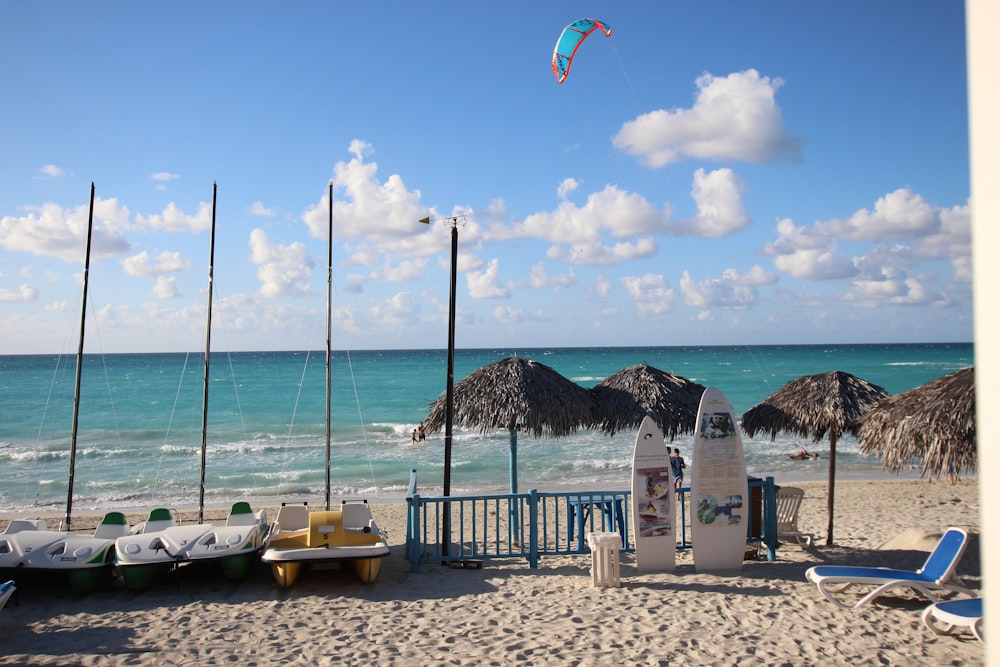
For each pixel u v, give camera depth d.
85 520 16.44
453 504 17.33
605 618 7.50
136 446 30.20
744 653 6.47
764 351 128.50
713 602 7.93
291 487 21.72
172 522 10.62
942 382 8.41
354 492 20.98
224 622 7.59
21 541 8.94
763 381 62.06
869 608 7.62
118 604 8.27
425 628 7.33
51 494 21.00
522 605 8.05
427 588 8.83
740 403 46.97
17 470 25.06
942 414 8.00
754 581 8.74
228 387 56.62
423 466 25.25
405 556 9.87
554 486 21.34
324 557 8.61
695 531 9.23
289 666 6.37
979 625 6.22
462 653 6.62
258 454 28.36
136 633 7.24
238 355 142.12
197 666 6.36
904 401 8.66
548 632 7.12
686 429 11.68
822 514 14.86
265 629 7.34
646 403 11.63
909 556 10.06
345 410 44.12
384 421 39.62
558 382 11.88
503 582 9.05
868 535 12.07
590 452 27.50
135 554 8.70
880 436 8.84
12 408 43.66
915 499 16.94
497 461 25.84
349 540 8.94
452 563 9.96
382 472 24.23
